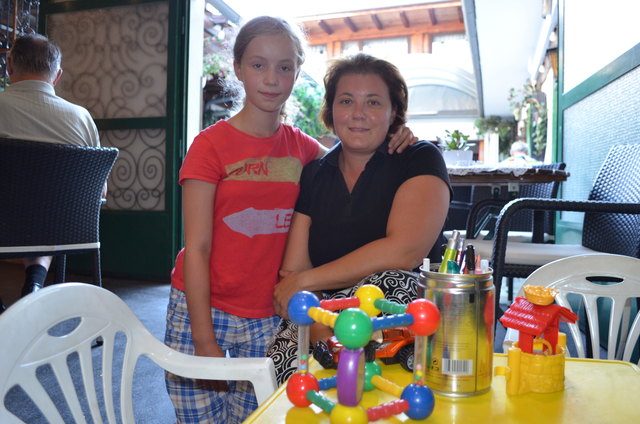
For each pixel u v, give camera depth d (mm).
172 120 3943
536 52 6418
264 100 1259
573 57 3223
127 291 3639
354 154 1318
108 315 836
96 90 4188
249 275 1332
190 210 1245
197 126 4199
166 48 3990
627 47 2295
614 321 1116
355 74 1267
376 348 767
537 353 679
